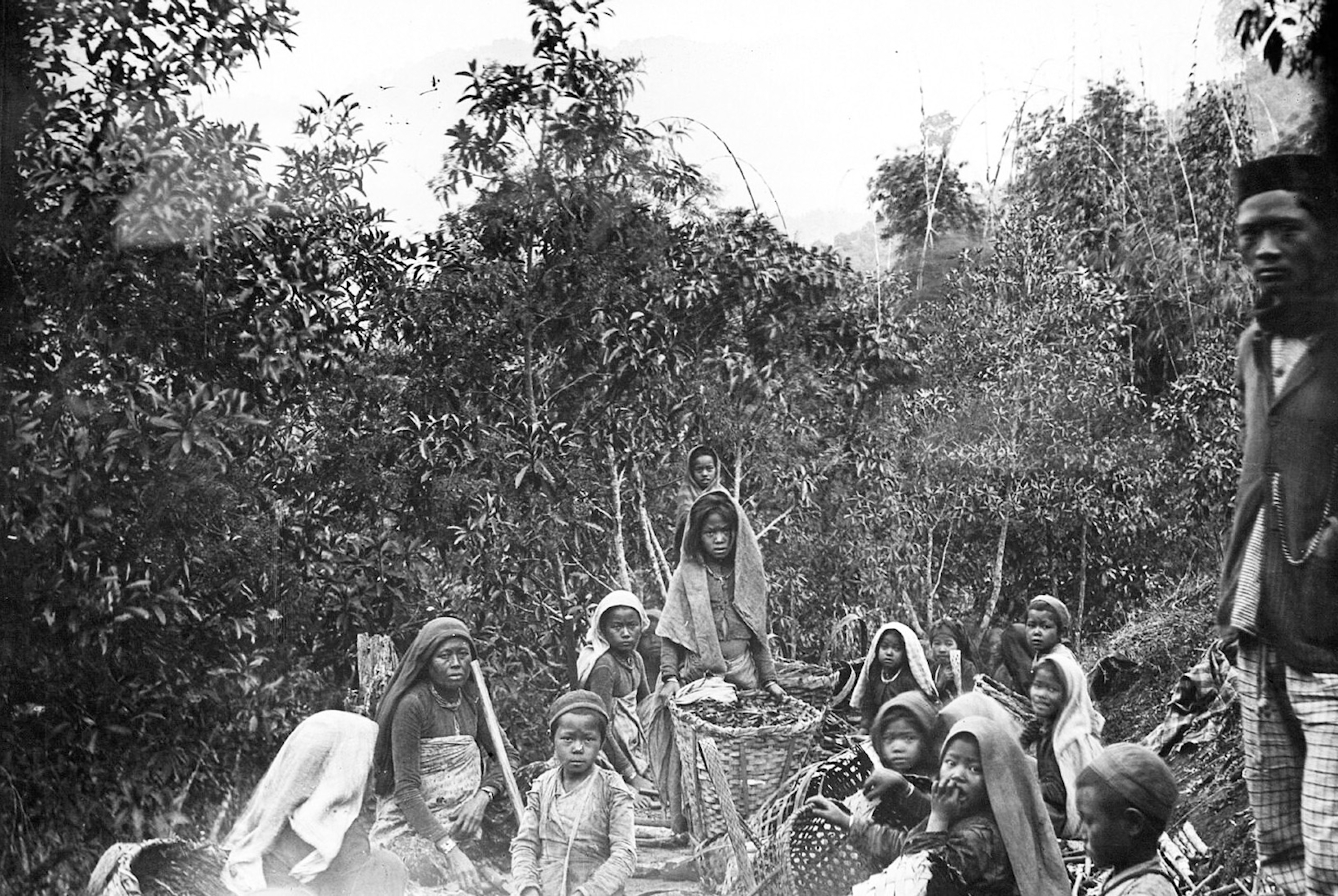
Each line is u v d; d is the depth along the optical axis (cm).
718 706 630
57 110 713
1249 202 477
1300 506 446
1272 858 444
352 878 447
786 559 795
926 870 414
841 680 713
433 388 777
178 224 721
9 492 678
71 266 704
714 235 810
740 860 534
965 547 782
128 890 423
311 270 752
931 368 797
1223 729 610
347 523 751
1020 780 421
